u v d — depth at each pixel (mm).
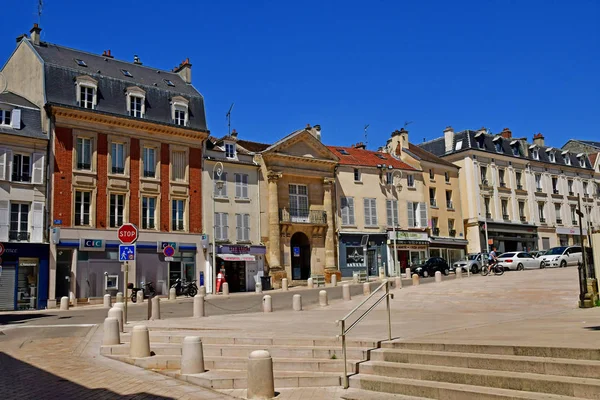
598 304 14750
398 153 50031
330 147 46438
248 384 7758
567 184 59750
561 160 59906
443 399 7172
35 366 10062
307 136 40719
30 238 28938
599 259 15164
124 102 33312
